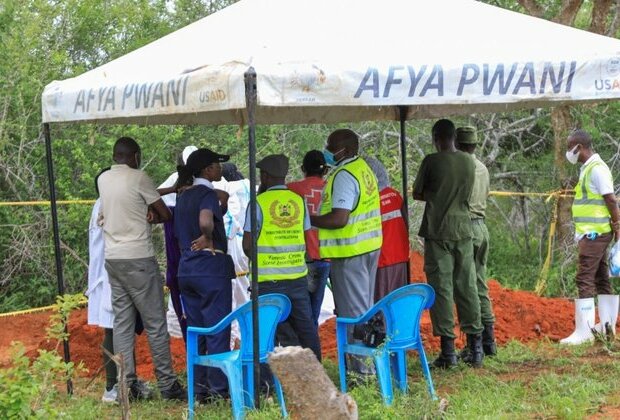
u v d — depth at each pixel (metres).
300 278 8.45
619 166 15.91
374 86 7.33
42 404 6.91
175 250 9.22
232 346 10.47
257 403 7.58
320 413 5.84
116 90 8.16
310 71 7.16
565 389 8.27
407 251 9.50
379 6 8.66
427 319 11.91
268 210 8.33
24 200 14.78
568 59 7.85
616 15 14.94
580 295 10.76
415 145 16.16
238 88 7.03
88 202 13.83
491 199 17.28
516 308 11.88
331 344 10.88
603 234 10.60
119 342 8.85
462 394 8.30
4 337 12.34
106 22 17.44
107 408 8.76
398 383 8.30
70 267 14.77
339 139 8.70
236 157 15.56
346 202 8.44
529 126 16.67
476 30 8.41
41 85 14.92
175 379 8.93
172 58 8.25
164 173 15.15
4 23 15.54
